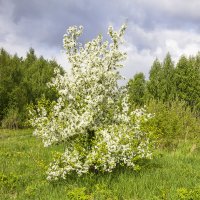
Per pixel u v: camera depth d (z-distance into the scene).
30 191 12.88
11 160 18.81
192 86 63.34
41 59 68.62
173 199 11.54
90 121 14.12
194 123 26.62
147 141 15.09
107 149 13.58
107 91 14.91
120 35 14.76
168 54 67.81
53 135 14.45
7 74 52.56
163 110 25.52
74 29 14.77
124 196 12.48
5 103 47.75
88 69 14.66
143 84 69.06
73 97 14.63
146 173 14.75
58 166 14.07
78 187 13.28
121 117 14.98
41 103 15.06
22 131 41.53
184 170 15.62
